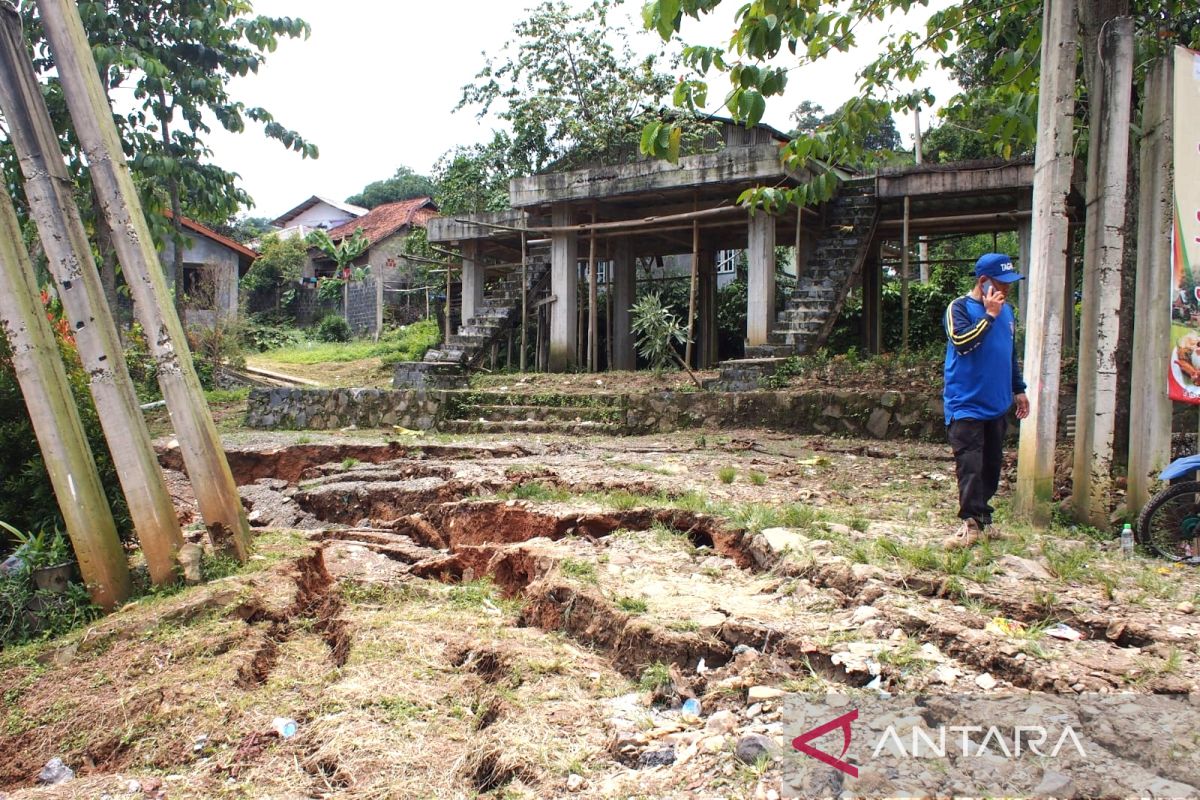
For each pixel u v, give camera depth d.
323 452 10.15
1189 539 5.15
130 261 5.18
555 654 4.01
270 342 31.89
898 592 4.22
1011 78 8.38
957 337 5.07
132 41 13.64
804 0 6.63
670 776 2.87
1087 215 6.12
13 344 4.88
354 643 4.24
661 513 6.22
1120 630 3.74
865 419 10.65
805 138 8.27
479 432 12.89
